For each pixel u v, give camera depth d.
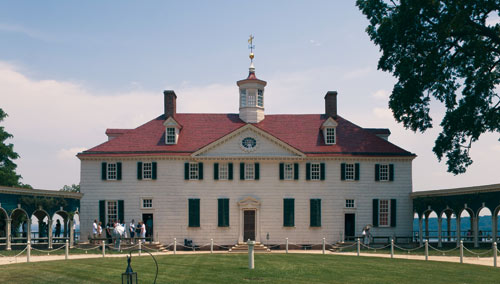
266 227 46.06
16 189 36.41
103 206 45.88
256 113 50.75
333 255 35.25
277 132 49.66
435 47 41.72
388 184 47.03
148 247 41.91
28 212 37.62
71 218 41.16
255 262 28.94
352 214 46.84
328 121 48.25
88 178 46.31
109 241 43.41
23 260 30.31
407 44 43.09
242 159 46.56
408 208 46.84
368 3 44.97
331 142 48.16
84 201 46.03
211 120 51.12
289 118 51.62
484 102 42.34
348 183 46.81
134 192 46.09
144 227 43.41
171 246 45.31
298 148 47.56
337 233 46.22
